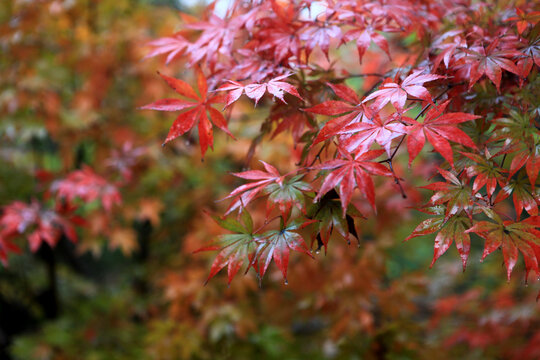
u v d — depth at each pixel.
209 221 3.42
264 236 1.01
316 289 2.96
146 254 4.56
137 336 3.90
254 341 3.14
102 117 3.73
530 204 1.00
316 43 1.27
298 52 1.30
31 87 3.32
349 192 0.86
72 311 4.36
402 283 2.99
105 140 3.68
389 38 2.20
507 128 1.04
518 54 1.06
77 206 2.57
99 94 3.61
